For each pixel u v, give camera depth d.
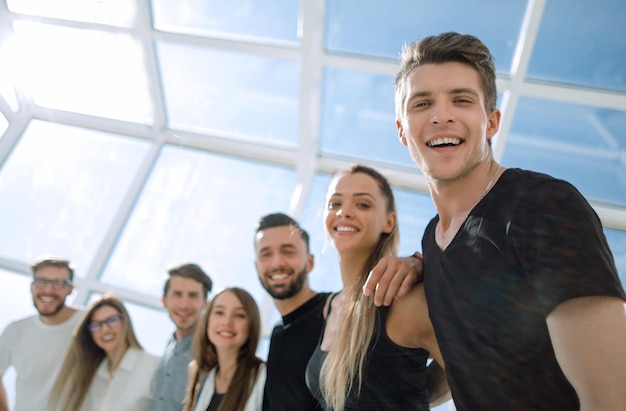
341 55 5.12
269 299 5.19
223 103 5.94
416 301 1.36
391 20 4.98
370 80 5.33
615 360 0.80
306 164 5.73
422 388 1.55
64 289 3.70
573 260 0.87
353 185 2.01
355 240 1.94
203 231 5.83
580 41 4.58
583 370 0.82
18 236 5.91
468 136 1.13
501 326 0.99
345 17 5.04
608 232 5.07
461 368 1.09
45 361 3.55
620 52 4.54
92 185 6.14
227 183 6.03
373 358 1.48
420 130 1.17
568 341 0.85
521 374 0.99
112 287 5.43
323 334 2.05
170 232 5.81
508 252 0.97
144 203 5.89
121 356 3.21
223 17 5.37
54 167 6.20
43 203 6.07
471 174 1.15
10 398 4.82
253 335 2.60
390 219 2.07
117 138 6.25
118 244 5.66
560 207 0.91
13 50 5.63
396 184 5.43
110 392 3.06
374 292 1.50
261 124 5.91
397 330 1.42
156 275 5.58
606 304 0.83
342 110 5.57
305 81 5.23
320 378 1.75
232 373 2.54
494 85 1.21
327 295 2.38
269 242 2.59
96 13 5.36
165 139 6.11
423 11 4.89
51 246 5.86
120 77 5.82
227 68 5.73
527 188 0.97
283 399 2.18
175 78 5.86
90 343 3.31
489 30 4.76
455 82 1.15
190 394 2.62
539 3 4.42
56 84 5.98
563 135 5.11
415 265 1.43
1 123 6.04
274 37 5.29
